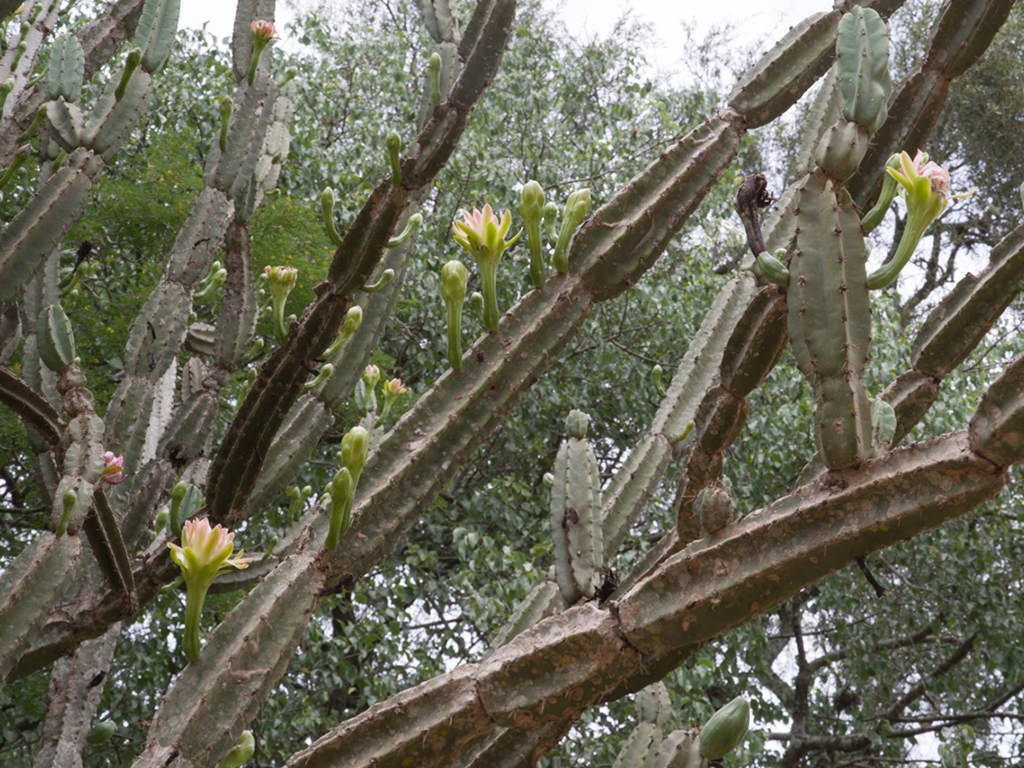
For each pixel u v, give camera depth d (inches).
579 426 84.0
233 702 70.0
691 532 76.2
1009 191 423.5
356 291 82.5
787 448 283.9
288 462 102.7
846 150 59.5
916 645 331.0
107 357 253.3
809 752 343.9
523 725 62.2
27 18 131.2
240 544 240.7
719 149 91.3
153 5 105.6
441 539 286.7
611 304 311.7
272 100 125.5
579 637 60.3
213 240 121.0
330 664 257.3
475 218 81.4
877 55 60.9
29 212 98.3
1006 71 410.9
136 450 113.0
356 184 321.7
